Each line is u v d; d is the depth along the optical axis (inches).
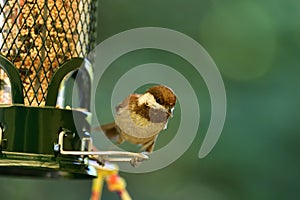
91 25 355.9
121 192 350.6
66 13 346.3
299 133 577.9
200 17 587.8
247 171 582.9
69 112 328.5
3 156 321.1
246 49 583.8
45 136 324.2
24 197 593.3
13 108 324.8
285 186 581.0
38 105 336.2
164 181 589.6
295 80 580.7
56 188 594.2
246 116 581.0
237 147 581.0
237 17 587.5
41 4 343.3
